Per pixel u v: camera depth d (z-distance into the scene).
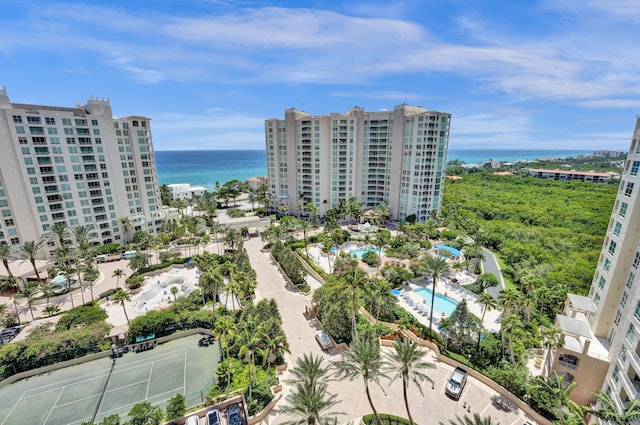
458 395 35.25
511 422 32.53
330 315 46.75
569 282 56.25
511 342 40.06
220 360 44.69
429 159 97.19
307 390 26.66
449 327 43.53
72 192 75.75
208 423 32.56
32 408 36.88
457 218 102.38
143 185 90.06
